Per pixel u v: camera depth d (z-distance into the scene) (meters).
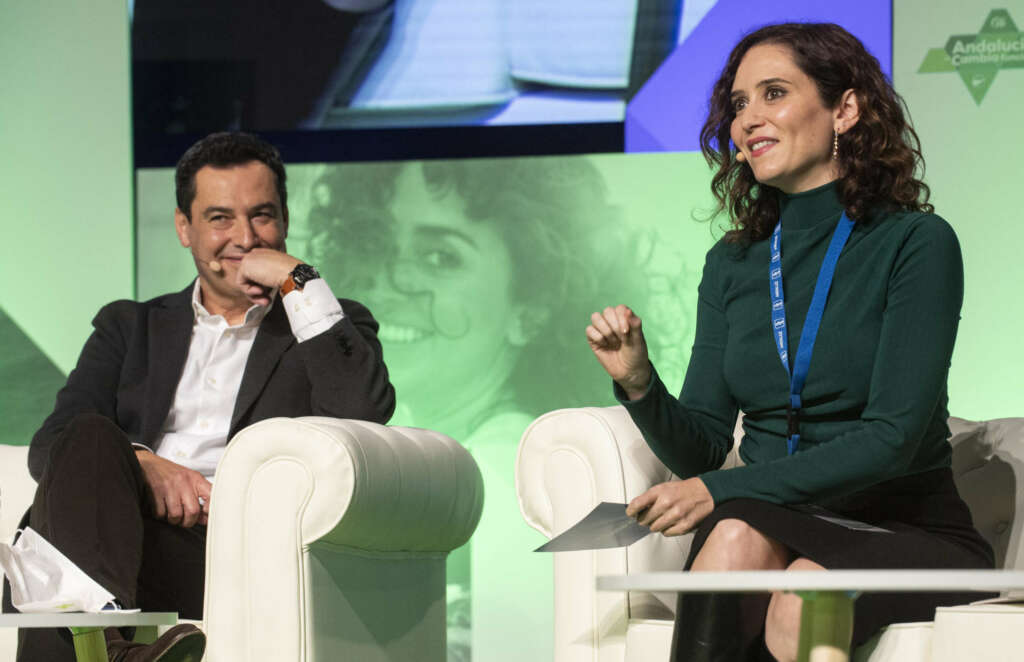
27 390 13.05
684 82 12.68
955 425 7.95
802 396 6.20
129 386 8.00
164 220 13.19
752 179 6.87
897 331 5.88
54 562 5.64
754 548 5.42
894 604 5.57
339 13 13.08
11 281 13.18
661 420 6.28
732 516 5.48
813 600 4.71
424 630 7.46
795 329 6.28
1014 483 7.48
